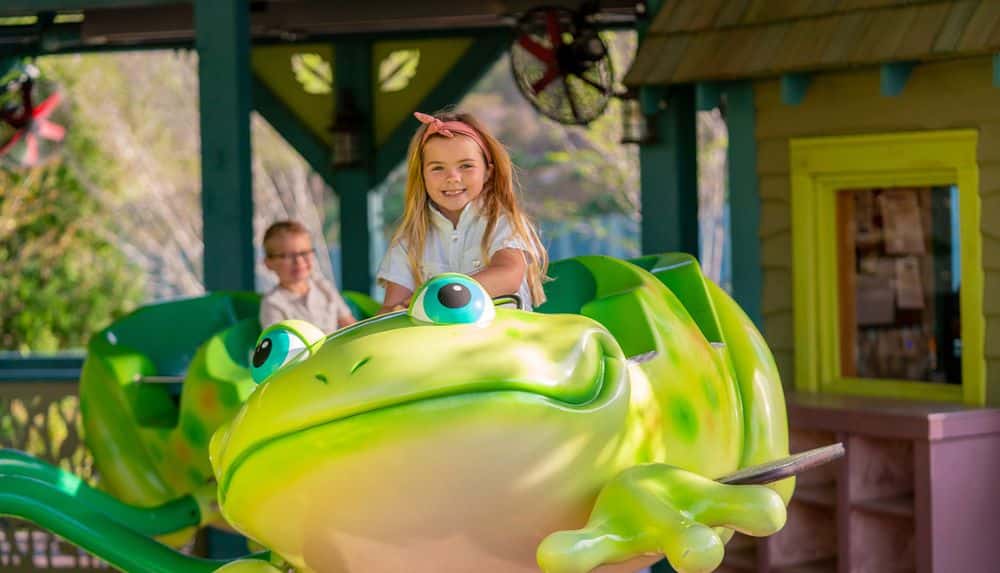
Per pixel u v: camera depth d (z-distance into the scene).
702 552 2.66
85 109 17.41
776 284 6.43
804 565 6.02
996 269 5.64
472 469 2.72
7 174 15.16
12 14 7.27
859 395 6.12
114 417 5.73
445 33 10.06
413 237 3.40
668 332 3.47
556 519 2.84
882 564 5.77
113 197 16.56
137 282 16.27
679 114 6.73
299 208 19.20
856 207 6.20
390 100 10.34
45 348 15.12
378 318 2.98
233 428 2.89
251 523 2.91
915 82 5.84
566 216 19.69
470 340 2.81
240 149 6.76
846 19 5.80
